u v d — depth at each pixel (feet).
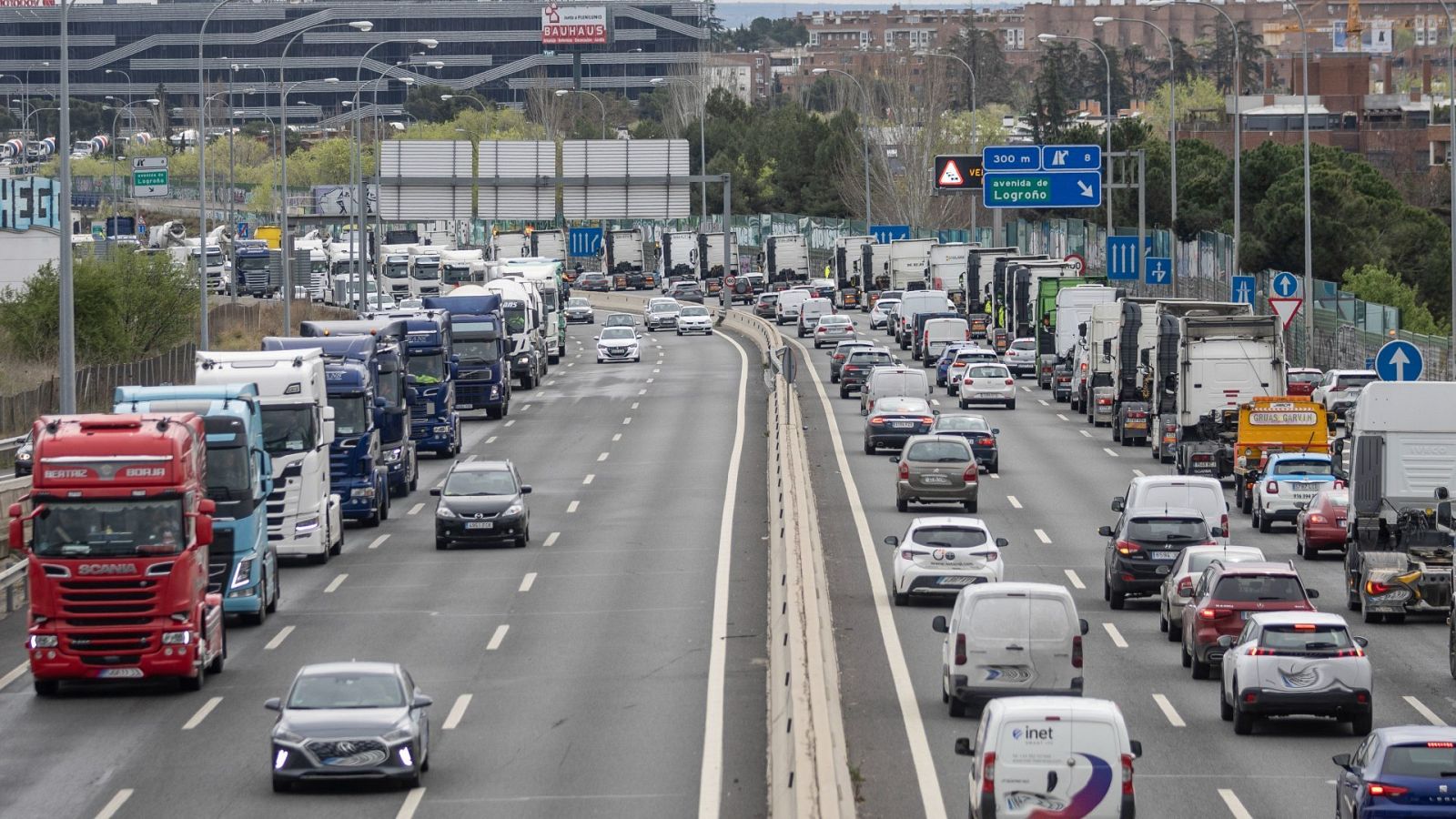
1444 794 179.93
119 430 285.43
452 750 243.81
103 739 254.68
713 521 453.99
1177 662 295.69
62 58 408.05
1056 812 175.22
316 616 346.74
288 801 218.38
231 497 334.03
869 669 287.07
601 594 362.33
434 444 594.24
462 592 369.30
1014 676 248.73
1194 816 202.39
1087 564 389.39
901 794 212.84
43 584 281.33
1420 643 312.09
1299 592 280.92
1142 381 605.31
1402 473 343.67
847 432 632.79
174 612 282.77
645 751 240.73
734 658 300.20
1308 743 240.12
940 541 338.75
